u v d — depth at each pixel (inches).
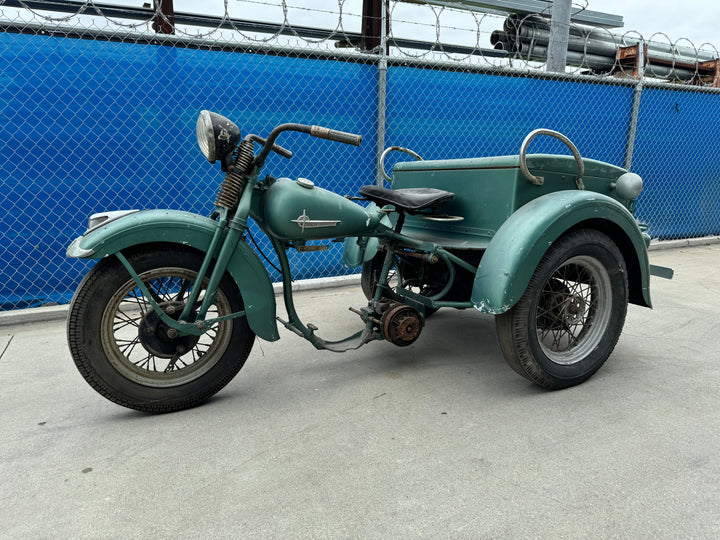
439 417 86.6
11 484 68.1
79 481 68.7
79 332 79.0
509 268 85.5
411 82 181.3
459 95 190.1
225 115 157.9
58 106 140.5
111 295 80.9
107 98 144.6
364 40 193.5
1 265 142.6
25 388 99.0
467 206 107.5
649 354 115.2
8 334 131.6
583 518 60.7
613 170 111.0
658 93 233.8
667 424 83.5
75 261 149.8
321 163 173.6
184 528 59.5
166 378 87.4
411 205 96.2
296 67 163.5
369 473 70.3
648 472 69.9
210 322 85.9
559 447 76.6
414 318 101.2
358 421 85.4
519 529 58.9
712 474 69.5
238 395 95.8
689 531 58.4
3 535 58.3
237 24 198.2
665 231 258.1
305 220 89.6
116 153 148.3
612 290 100.3
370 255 127.2
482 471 70.5
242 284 87.6
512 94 199.6
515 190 96.2
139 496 65.4
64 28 133.3
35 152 140.6
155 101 149.5
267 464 72.7
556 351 99.3
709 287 176.9
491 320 145.6
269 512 62.2
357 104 174.9
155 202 154.8
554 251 91.0
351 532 58.6
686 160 251.4
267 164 167.6
